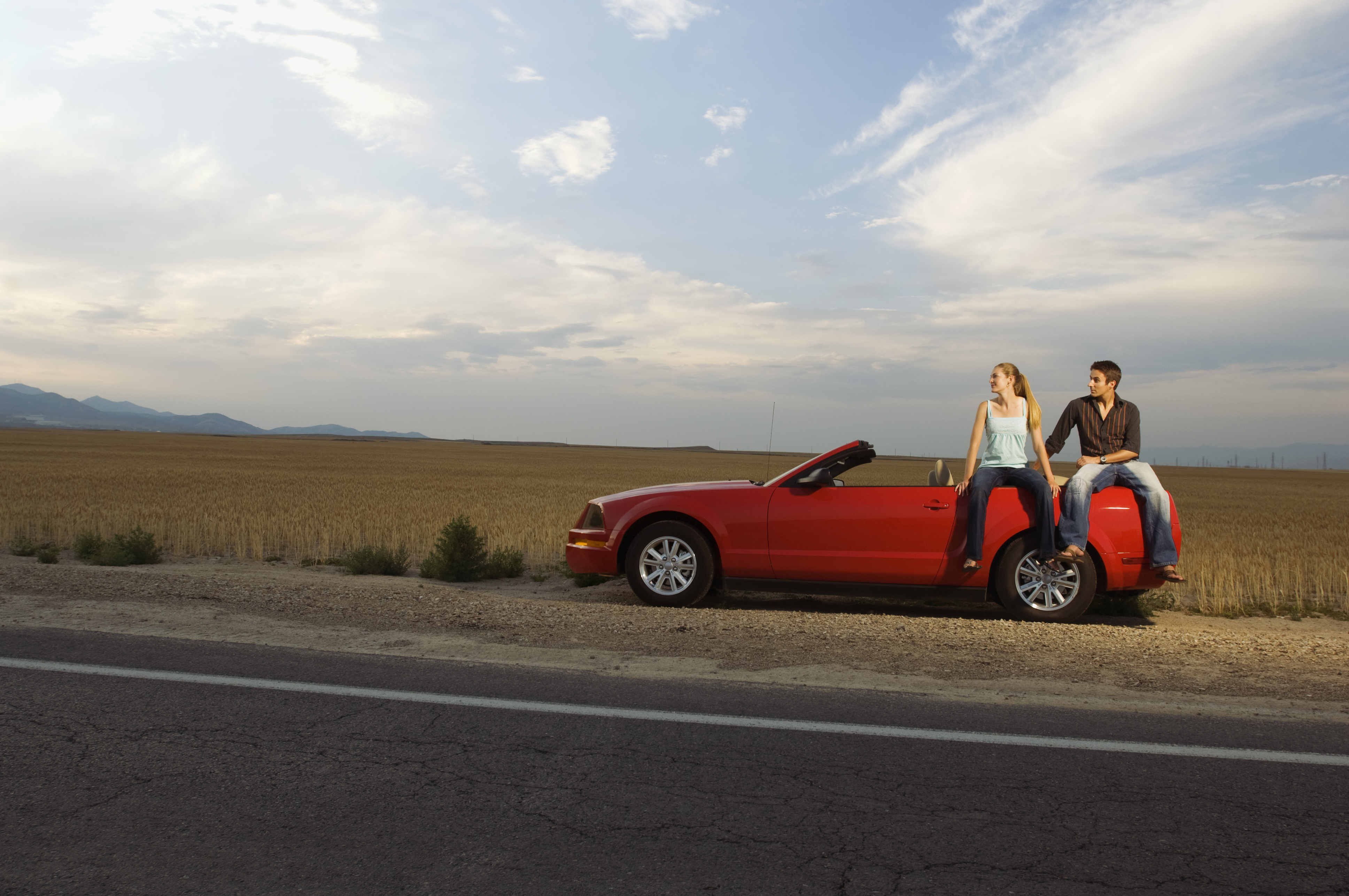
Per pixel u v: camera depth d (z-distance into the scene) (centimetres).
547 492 3053
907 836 291
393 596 737
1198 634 639
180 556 1248
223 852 272
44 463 4741
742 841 286
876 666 523
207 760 351
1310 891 257
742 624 645
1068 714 432
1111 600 891
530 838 286
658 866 267
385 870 262
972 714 430
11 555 1214
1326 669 531
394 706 428
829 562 780
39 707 415
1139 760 368
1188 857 279
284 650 538
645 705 435
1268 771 357
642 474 5653
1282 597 1029
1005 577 756
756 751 373
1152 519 745
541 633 602
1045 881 261
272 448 11369
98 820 294
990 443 748
